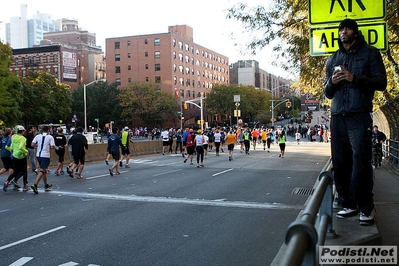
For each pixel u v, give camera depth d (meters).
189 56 96.75
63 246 6.45
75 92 87.81
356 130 4.39
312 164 21.39
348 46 4.55
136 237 6.92
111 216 8.59
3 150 13.04
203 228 7.49
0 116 43.41
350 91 4.39
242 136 33.31
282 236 6.88
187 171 17.98
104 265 5.55
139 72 89.94
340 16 6.04
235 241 6.61
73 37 128.62
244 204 9.83
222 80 119.31
